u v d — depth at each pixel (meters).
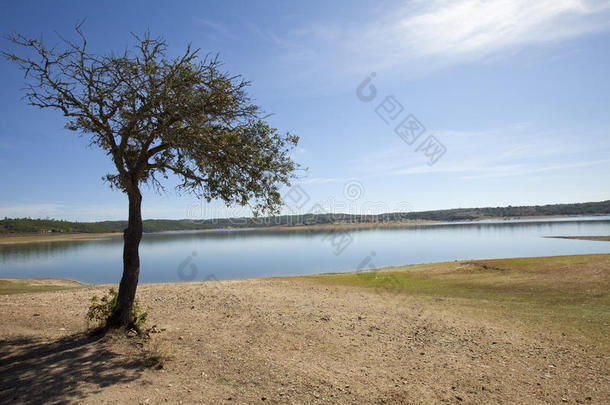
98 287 19.20
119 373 6.00
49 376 5.74
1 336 8.17
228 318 11.02
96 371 6.01
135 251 8.45
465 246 63.16
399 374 6.64
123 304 8.27
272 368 6.70
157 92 7.86
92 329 8.57
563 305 12.35
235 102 8.70
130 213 8.36
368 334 9.46
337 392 5.74
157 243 97.88
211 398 5.33
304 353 7.72
